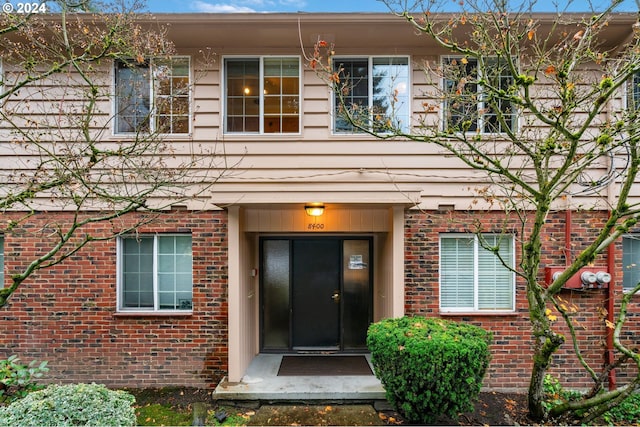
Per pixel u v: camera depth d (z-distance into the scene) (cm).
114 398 352
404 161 559
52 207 558
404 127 552
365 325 652
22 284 557
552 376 546
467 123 403
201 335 556
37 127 453
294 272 655
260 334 646
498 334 550
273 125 571
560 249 553
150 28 512
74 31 503
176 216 564
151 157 477
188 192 557
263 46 563
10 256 557
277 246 656
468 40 536
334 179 551
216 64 564
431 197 560
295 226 586
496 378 544
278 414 459
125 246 574
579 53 426
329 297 654
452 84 502
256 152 561
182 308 572
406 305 557
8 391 503
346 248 658
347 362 592
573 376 546
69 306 557
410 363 391
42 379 552
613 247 539
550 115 363
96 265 560
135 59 495
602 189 549
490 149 546
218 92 562
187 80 565
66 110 543
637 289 397
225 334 556
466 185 559
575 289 546
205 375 553
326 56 554
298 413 461
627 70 355
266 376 531
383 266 606
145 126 548
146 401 506
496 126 544
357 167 559
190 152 558
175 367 554
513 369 545
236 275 518
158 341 555
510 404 492
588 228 551
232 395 478
